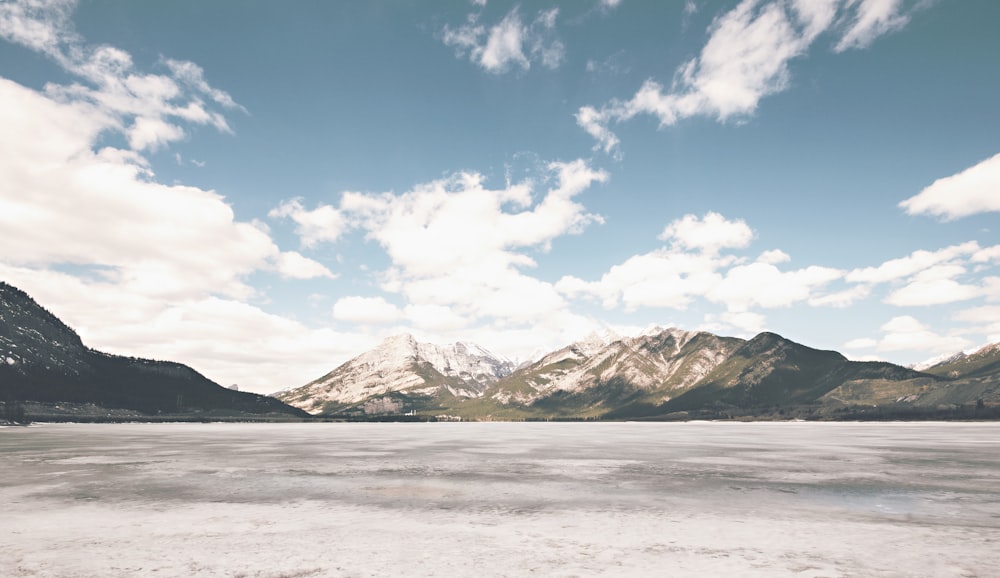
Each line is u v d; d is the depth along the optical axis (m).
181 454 75.12
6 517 31.33
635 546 24.98
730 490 42.03
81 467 57.66
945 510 34.12
